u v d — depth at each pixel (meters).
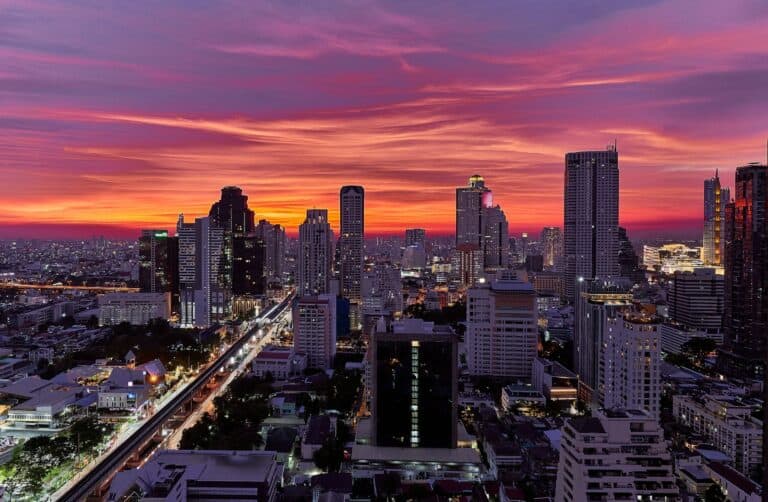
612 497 194.38
